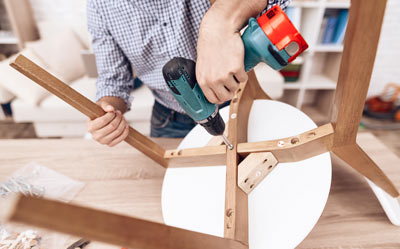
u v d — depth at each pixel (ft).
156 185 2.08
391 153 2.26
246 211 1.38
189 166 1.80
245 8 1.27
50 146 2.61
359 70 1.05
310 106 8.12
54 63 5.98
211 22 1.26
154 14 2.19
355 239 1.58
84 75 6.59
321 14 5.83
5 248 1.63
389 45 7.13
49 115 5.56
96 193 2.03
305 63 6.65
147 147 1.81
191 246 0.95
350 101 1.13
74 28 6.75
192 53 2.44
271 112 1.80
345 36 1.04
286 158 1.46
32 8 6.84
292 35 1.16
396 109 7.04
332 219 1.71
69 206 0.64
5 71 5.32
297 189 1.35
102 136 1.71
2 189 2.03
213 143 1.76
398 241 1.55
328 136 1.26
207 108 1.36
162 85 2.67
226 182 1.44
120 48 2.56
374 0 0.90
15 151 2.56
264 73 6.09
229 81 1.22
